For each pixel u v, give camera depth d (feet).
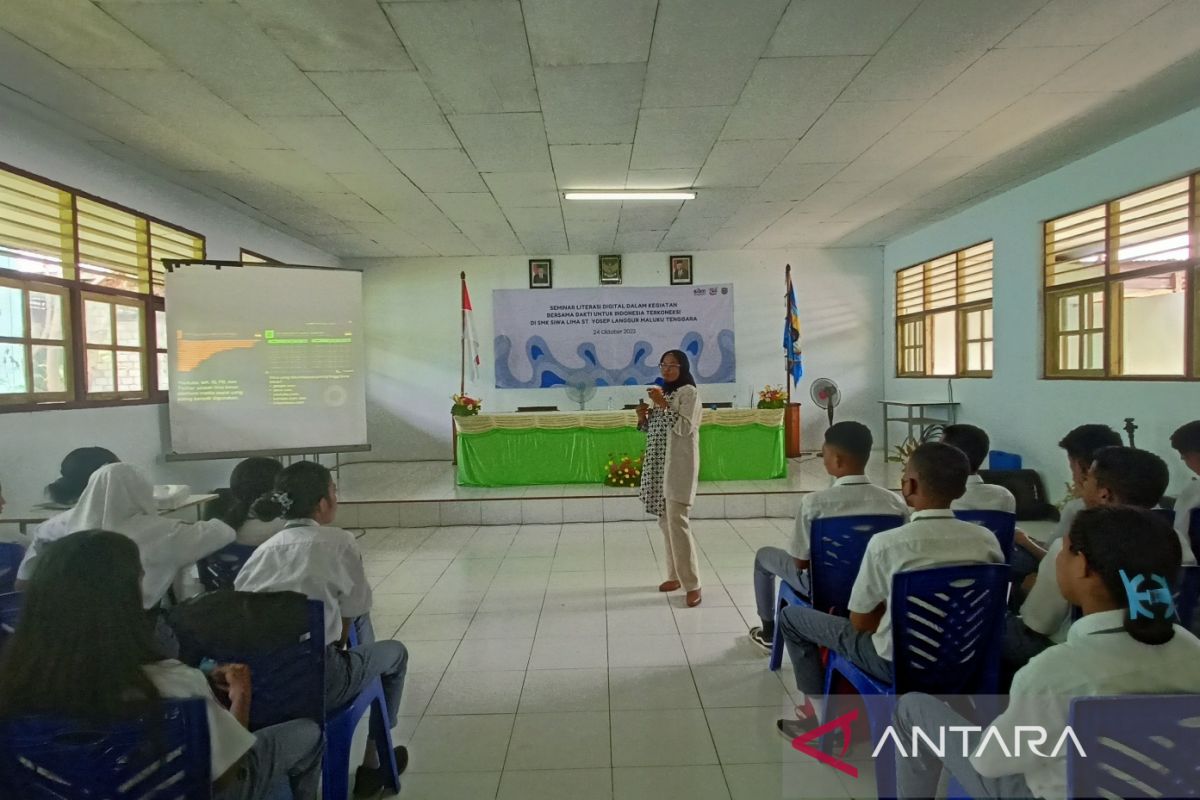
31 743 3.54
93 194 13.53
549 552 15.43
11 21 8.86
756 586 9.94
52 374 12.49
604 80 10.96
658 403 11.94
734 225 22.40
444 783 6.69
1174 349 13.79
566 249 26.07
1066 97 12.12
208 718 3.73
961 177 17.26
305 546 6.26
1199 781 3.22
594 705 8.22
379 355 27.14
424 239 23.59
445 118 12.41
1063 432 16.81
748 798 6.34
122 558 3.67
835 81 11.21
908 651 5.79
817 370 27.14
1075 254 16.52
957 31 9.63
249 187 16.74
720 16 9.09
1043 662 3.82
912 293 24.91
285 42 9.51
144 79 10.59
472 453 20.53
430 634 10.62
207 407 14.83
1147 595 3.61
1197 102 12.53
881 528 7.41
